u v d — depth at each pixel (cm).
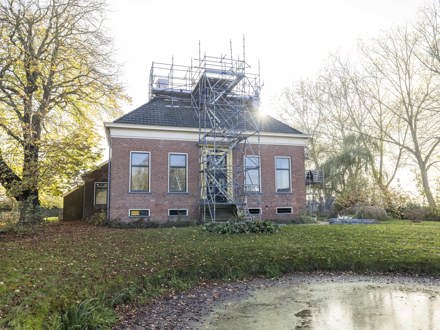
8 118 1441
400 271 862
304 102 3344
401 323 553
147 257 869
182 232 1277
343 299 682
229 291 751
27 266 713
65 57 1543
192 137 1756
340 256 923
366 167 2512
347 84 2847
